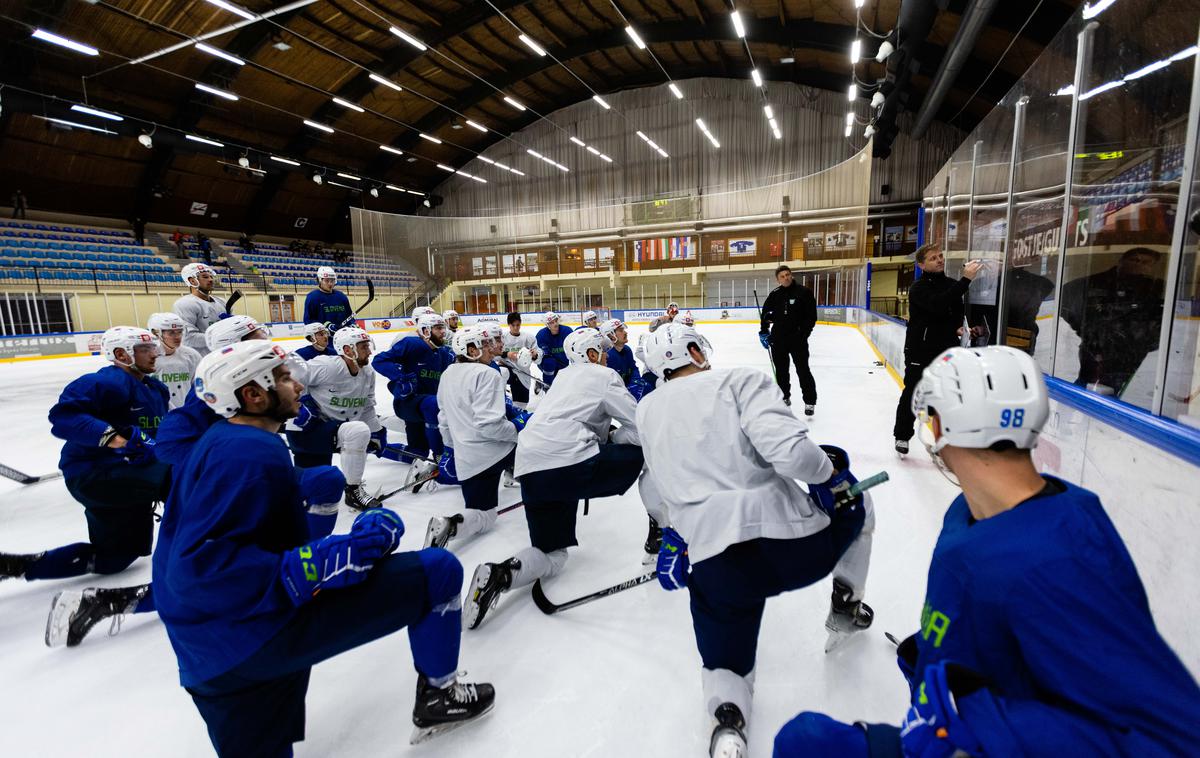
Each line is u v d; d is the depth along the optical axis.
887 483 3.35
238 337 2.73
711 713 1.39
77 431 2.23
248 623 1.14
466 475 2.67
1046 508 0.66
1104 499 1.79
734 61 21.59
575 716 1.57
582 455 2.23
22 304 12.47
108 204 20.59
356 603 1.28
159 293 15.83
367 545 1.21
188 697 1.72
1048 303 2.81
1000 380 0.69
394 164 26.19
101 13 13.10
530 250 24.42
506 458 2.78
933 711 0.63
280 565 1.16
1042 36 12.00
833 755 0.72
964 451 0.74
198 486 1.14
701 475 1.44
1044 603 0.60
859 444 4.25
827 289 19.30
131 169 19.78
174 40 14.63
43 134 16.94
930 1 10.04
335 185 24.67
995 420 0.68
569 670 1.77
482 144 27.23
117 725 1.61
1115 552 0.61
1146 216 2.00
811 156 22.48
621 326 4.65
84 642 2.03
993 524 0.69
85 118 15.97
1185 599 1.33
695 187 24.20
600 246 23.45
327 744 1.52
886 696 1.59
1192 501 1.30
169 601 1.14
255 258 23.38
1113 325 2.17
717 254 21.70
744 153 23.39
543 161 26.72
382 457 4.16
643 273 22.77
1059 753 0.56
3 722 1.62
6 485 3.94
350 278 23.34
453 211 29.52
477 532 2.74
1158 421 1.50
